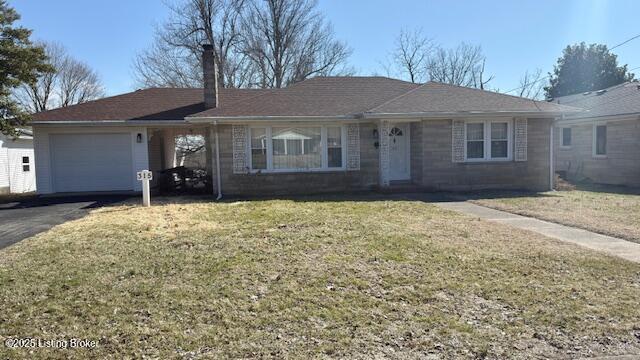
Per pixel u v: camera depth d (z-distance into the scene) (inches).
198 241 309.6
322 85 720.3
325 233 331.0
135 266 249.3
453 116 609.0
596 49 1531.7
